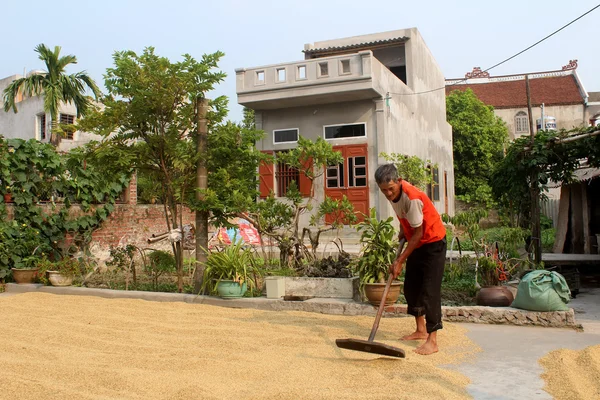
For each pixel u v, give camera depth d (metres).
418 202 4.73
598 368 4.11
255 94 15.45
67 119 23.73
